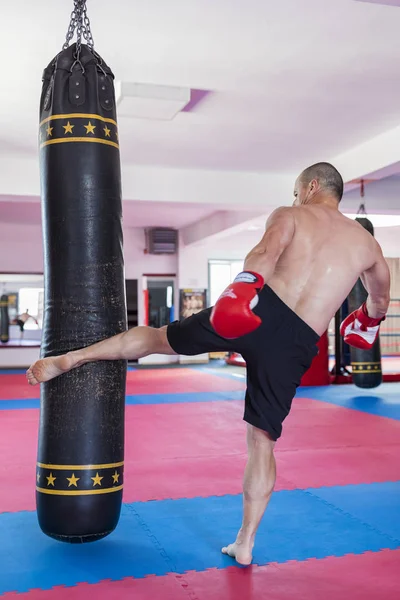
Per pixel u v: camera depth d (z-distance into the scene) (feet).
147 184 27.89
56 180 8.61
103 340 8.38
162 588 7.64
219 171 28.63
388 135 23.09
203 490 12.05
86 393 8.37
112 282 8.71
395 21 14.47
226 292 6.44
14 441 17.46
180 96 18.47
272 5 13.64
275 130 22.70
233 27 14.73
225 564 8.39
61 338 8.46
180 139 23.70
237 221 35.09
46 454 8.45
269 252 7.42
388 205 29.32
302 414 22.22
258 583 7.79
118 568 8.24
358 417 21.52
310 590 7.59
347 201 28.81
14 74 17.29
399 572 8.13
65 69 8.70
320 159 26.78
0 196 26.30
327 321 8.15
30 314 53.42
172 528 9.84
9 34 14.88
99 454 8.41
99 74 8.81
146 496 11.63
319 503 11.15
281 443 16.81
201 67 17.15
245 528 8.38
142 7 13.65
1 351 46.19
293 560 8.53
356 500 11.35
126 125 21.88
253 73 17.57
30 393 29.86
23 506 11.07
